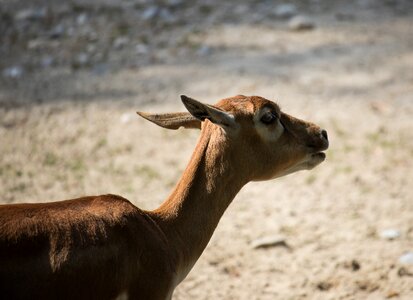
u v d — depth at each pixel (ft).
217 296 78.43
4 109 123.65
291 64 137.59
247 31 151.43
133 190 99.81
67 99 127.44
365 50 143.64
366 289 79.25
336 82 131.13
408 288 78.79
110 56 142.72
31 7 164.35
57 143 113.39
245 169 59.26
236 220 94.07
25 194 98.17
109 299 50.93
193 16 159.22
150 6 163.84
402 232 90.12
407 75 134.41
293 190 101.65
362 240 88.89
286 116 61.93
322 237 89.92
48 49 146.30
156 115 61.21
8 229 48.24
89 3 166.50
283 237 88.63
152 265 53.26
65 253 49.14
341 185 102.06
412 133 115.14
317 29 152.46
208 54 141.69
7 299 46.85
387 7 165.27
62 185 101.04
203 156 58.39
